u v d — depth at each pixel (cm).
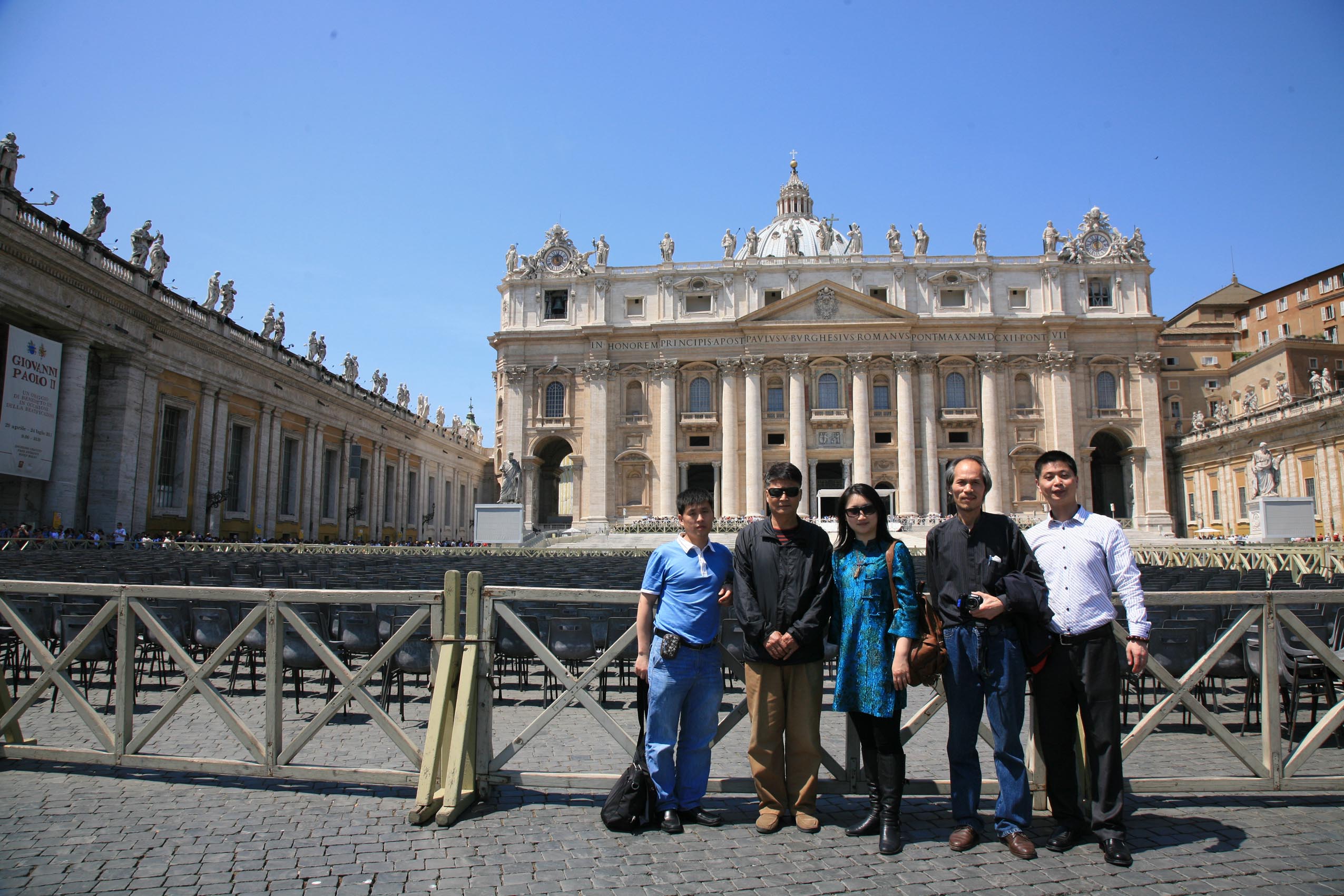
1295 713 860
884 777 587
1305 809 652
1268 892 509
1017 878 531
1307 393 6297
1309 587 1409
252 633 1121
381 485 5956
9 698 767
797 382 6800
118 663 702
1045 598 583
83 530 3356
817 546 626
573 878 524
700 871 536
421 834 593
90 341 3247
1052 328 6781
